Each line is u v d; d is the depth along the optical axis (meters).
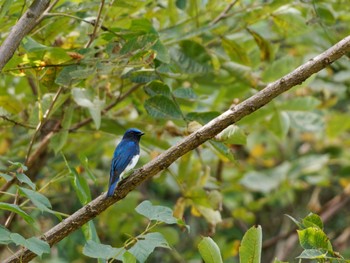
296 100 12.54
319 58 6.73
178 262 16.64
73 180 7.68
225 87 12.78
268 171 17.59
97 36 9.39
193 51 10.99
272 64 12.03
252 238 6.66
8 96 10.99
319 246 6.71
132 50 8.70
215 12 12.12
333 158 18.84
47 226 14.70
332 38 11.56
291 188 17.69
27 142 12.44
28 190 6.69
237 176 17.05
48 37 9.70
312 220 7.04
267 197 17.19
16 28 7.44
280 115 12.62
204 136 6.71
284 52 15.23
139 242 6.82
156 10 11.60
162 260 17.05
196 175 11.05
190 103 11.14
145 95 11.08
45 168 13.80
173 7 11.30
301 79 6.72
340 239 17.91
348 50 6.69
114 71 9.75
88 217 6.80
